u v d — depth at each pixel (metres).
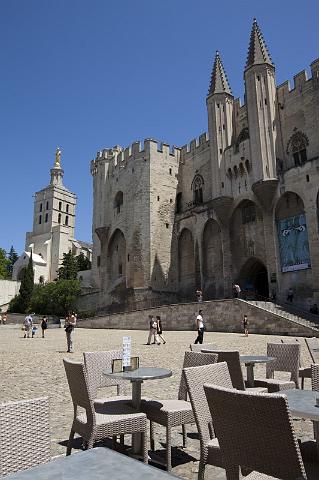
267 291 41.12
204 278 43.47
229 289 39.66
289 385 7.12
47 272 88.00
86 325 44.91
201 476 4.28
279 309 29.86
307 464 4.00
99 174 57.59
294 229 33.94
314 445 4.33
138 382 5.62
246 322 25.09
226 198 40.50
